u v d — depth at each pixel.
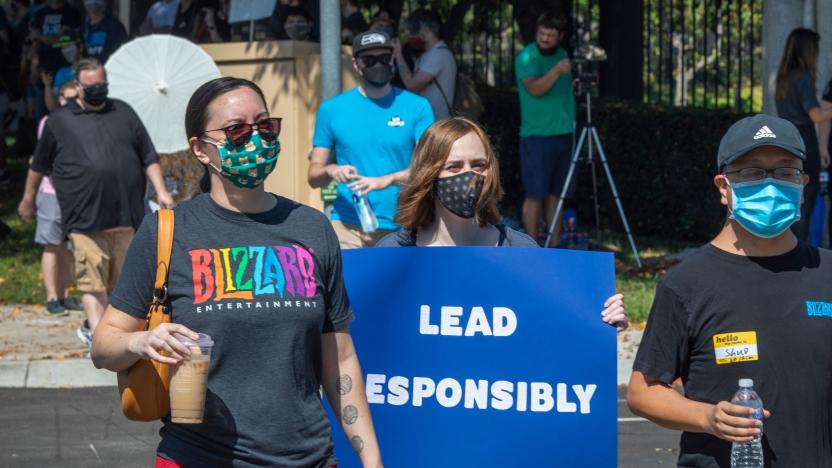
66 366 10.36
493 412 4.87
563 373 4.85
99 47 16.45
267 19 14.50
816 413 4.01
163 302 3.95
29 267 14.80
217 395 3.89
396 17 19.23
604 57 14.37
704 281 4.13
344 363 4.20
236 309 3.90
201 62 12.30
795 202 4.08
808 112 12.89
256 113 4.02
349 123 8.65
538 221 14.55
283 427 3.92
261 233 4.03
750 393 3.94
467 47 24.36
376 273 4.96
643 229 17.78
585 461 4.84
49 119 10.48
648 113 17.50
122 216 10.44
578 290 4.87
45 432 8.80
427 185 5.14
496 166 5.16
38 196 12.34
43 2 20.44
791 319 4.05
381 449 4.92
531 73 14.21
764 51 15.12
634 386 4.25
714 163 17.03
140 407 3.88
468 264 4.91
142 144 10.60
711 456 4.09
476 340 4.89
